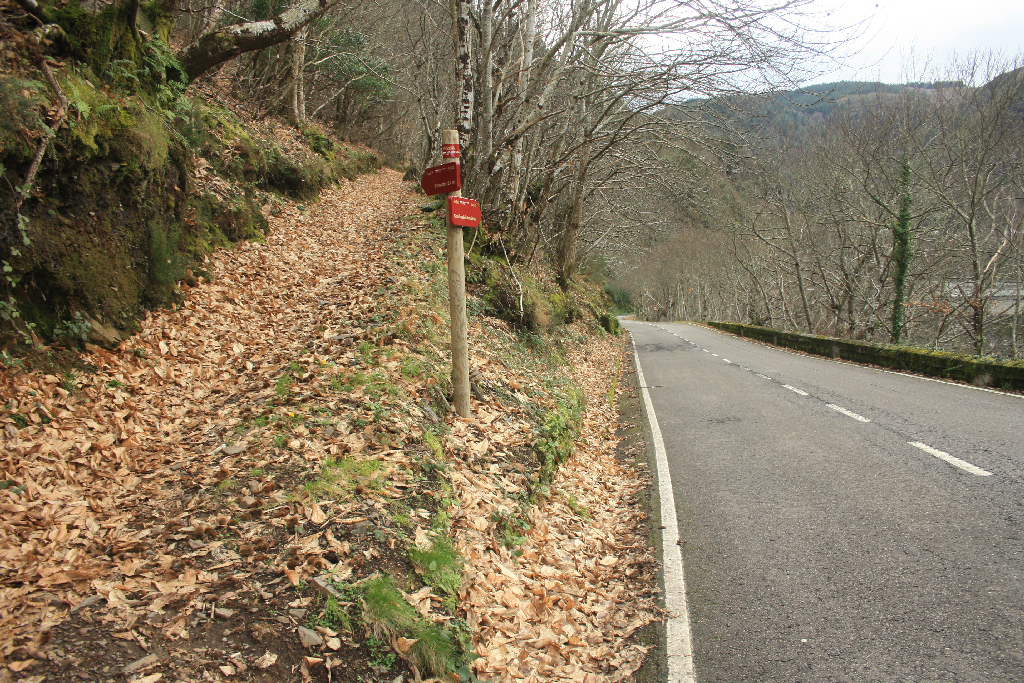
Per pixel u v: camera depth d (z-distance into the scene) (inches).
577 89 510.3
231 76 957.8
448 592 144.7
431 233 600.4
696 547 191.6
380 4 1046.4
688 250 2108.8
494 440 249.3
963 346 1073.5
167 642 112.7
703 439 327.9
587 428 376.5
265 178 671.1
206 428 223.0
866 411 359.6
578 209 786.2
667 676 130.9
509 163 568.7
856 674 122.6
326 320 356.8
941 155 775.7
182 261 371.9
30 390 217.5
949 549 168.2
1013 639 127.5
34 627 112.0
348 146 1360.7
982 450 253.6
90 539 145.7
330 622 121.5
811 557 174.1
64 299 257.3
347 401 226.1
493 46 510.6
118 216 300.5
